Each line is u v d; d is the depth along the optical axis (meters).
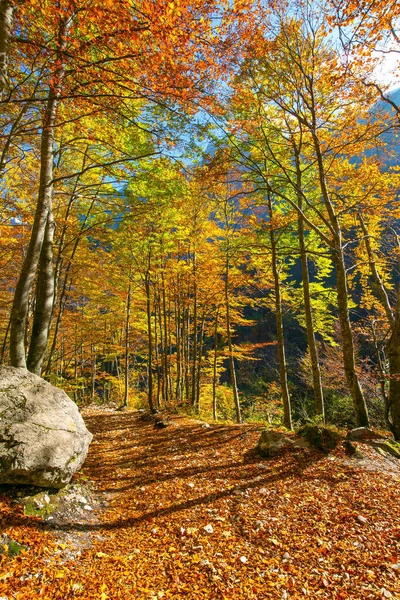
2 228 9.20
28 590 2.71
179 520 4.34
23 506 3.91
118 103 5.29
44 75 4.93
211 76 4.71
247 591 2.90
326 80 7.88
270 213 10.89
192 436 9.27
